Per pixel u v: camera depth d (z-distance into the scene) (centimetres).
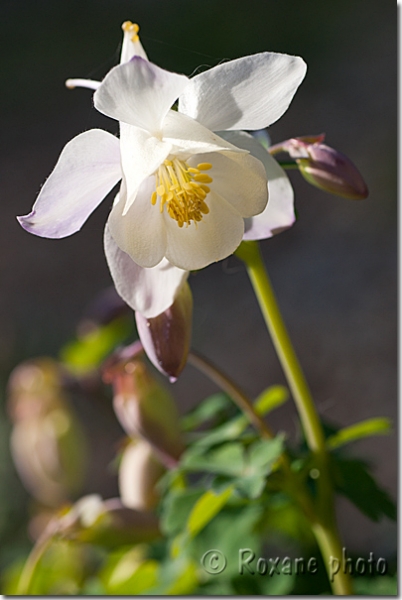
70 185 30
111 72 28
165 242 31
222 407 39
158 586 38
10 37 165
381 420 35
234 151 30
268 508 38
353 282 97
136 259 31
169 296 31
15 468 70
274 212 32
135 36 30
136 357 38
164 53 145
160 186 31
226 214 31
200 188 31
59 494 52
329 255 102
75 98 147
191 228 31
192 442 39
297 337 92
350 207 109
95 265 111
